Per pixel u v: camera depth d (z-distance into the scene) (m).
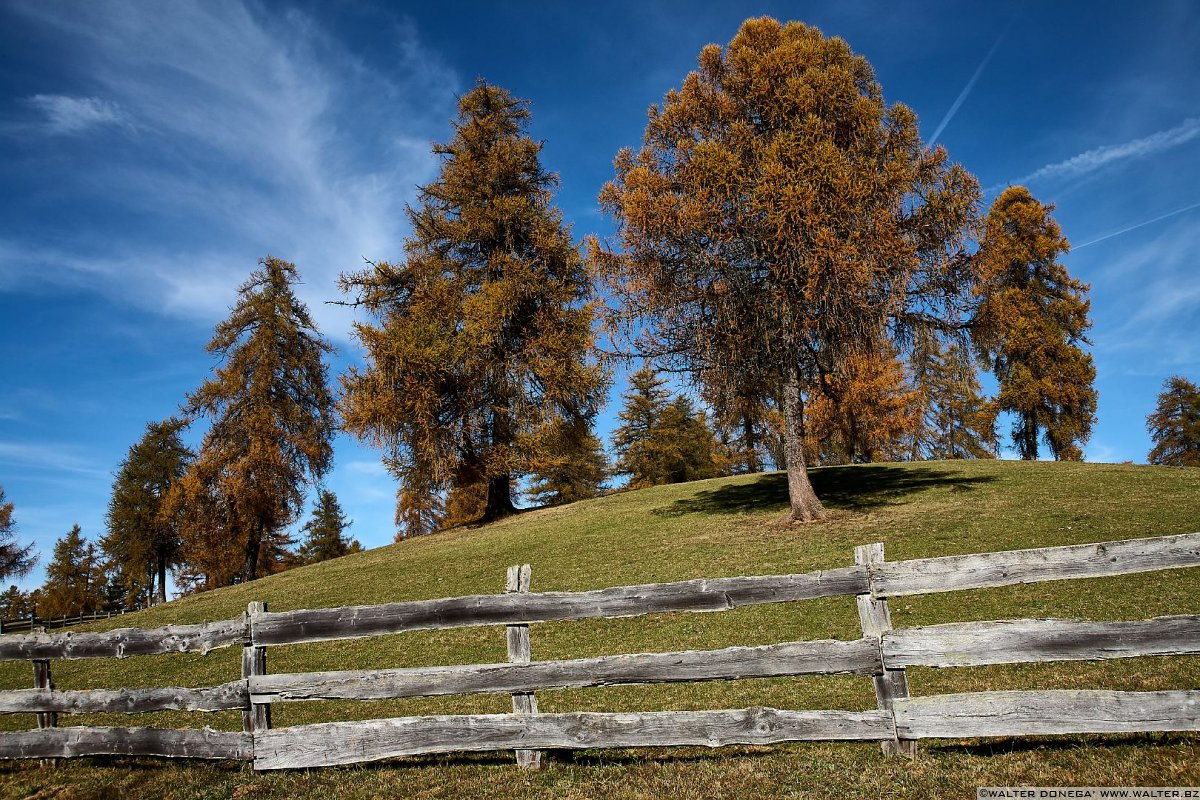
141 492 44.84
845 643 5.64
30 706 6.95
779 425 35.50
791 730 5.65
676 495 29.12
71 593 54.47
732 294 18.47
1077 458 36.38
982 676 7.67
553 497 55.50
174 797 5.91
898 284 17.22
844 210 16.80
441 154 31.36
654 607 5.96
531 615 6.09
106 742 6.75
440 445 27.75
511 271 28.48
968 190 17.83
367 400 26.66
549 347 28.12
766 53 19.34
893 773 5.24
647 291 19.41
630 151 20.25
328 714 8.70
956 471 26.59
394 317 28.53
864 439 35.81
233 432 34.28
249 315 34.88
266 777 6.18
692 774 5.55
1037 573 5.40
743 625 11.35
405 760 6.38
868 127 18.31
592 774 5.71
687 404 52.62
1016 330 33.41
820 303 17.36
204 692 6.50
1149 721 5.09
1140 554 5.26
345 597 18.31
